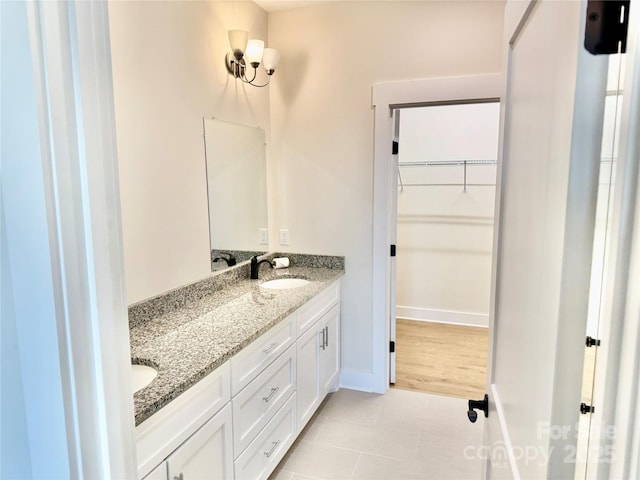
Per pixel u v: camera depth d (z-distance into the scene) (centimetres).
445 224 421
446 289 429
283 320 200
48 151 58
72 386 63
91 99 63
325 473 213
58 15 58
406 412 268
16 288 63
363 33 267
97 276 65
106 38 66
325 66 277
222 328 175
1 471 67
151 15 180
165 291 193
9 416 66
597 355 51
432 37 254
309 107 284
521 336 81
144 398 118
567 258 51
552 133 60
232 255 251
